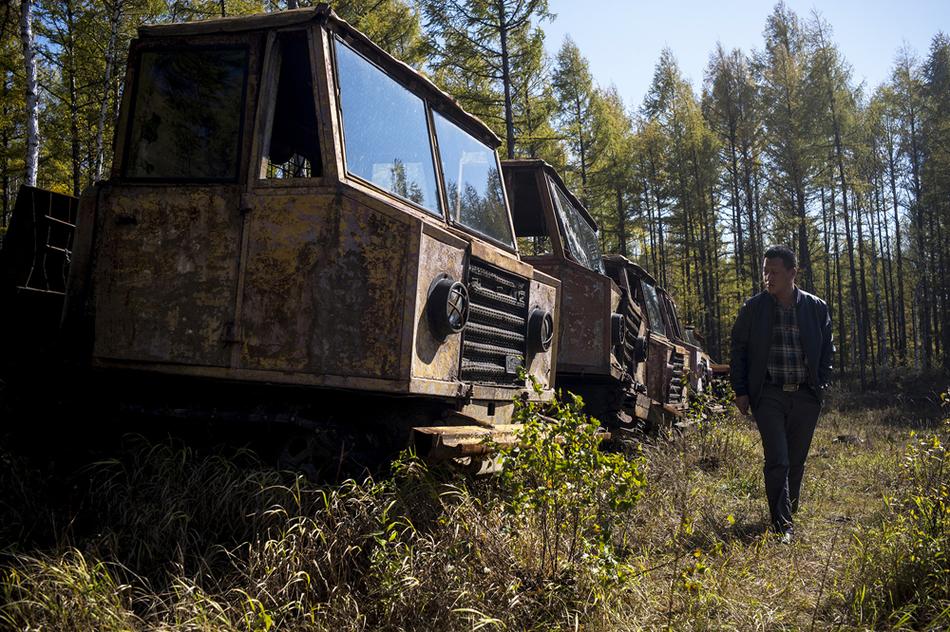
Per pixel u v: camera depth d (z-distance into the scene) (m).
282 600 2.91
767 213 41.34
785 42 38.81
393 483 3.69
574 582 3.47
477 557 3.48
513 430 4.40
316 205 3.75
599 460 3.71
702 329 41.78
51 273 4.64
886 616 3.57
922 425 16.61
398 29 20.39
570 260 7.82
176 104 4.12
